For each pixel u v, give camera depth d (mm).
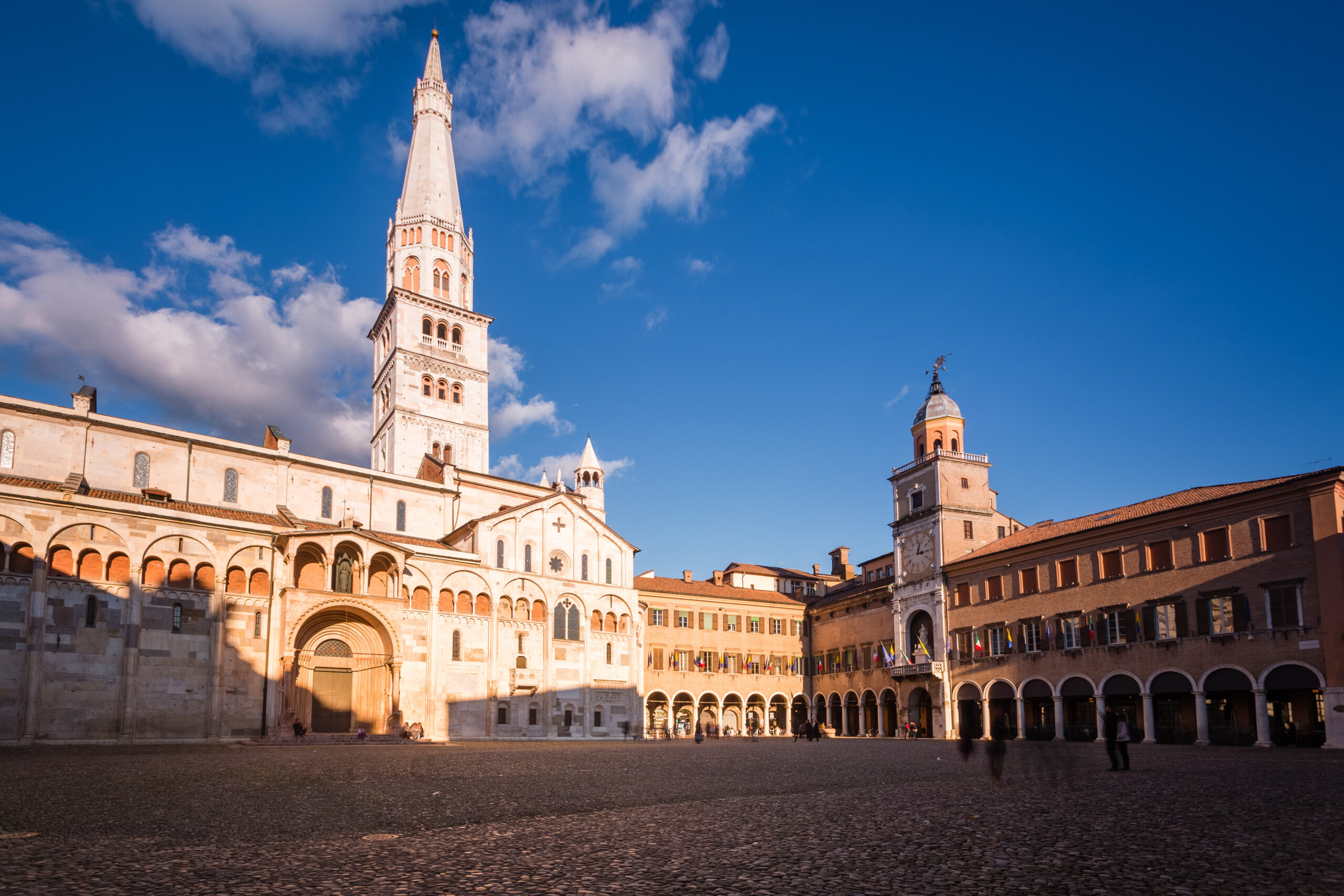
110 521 61562
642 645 93625
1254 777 30484
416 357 107375
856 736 103000
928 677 91875
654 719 103812
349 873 13703
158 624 62656
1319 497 58562
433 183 116438
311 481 83125
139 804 23344
